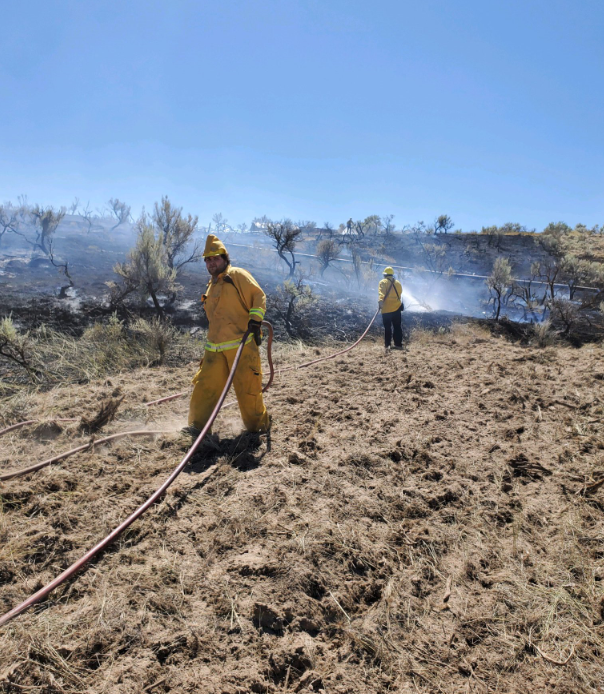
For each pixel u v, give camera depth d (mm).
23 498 3418
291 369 7457
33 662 2127
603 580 2863
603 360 7812
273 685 2164
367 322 12883
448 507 3629
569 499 3727
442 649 2438
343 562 2924
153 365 8234
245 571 2760
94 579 2660
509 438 4855
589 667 2330
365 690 2193
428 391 6266
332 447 4469
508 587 2846
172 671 2156
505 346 9836
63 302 11219
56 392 6258
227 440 4590
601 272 17984
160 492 3336
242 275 4582
